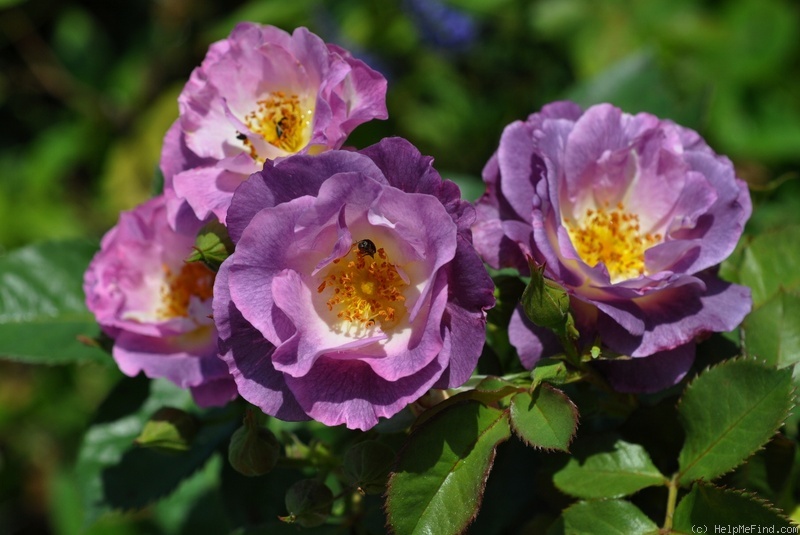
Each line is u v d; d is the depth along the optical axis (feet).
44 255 1.93
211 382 1.71
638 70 1.94
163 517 2.17
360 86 1.62
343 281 1.56
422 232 1.51
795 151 2.82
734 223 1.61
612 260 1.68
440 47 2.72
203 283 1.78
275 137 1.65
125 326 1.74
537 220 1.57
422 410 1.59
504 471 1.75
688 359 1.59
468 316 1.51
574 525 1.60
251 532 1.71
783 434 1.69
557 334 1.57
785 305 1.67
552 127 1.64
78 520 2.82
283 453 1.70
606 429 1.74
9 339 1.88
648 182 1.67
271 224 1.52
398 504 1.53
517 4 2.74
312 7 2.83
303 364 1.51
